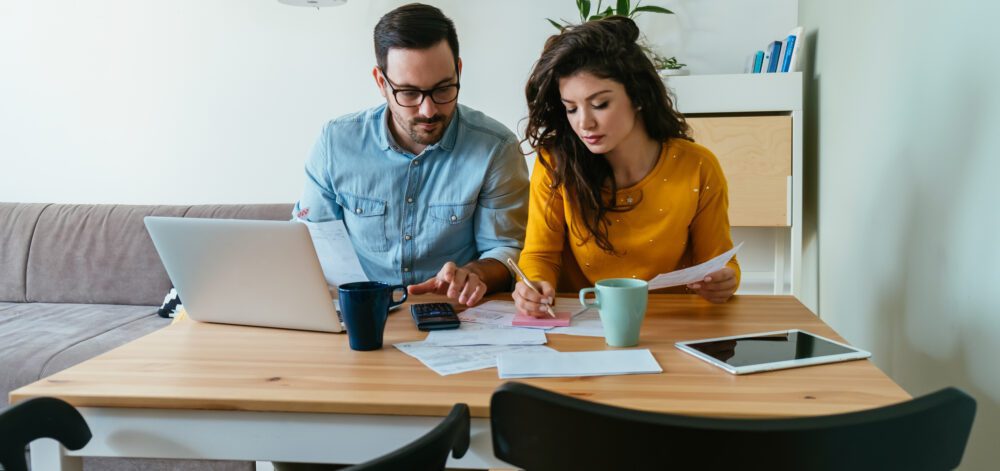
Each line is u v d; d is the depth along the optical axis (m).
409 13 1.56
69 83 3.21
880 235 1.96
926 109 1.63
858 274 2.16
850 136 2.24
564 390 0.92
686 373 0.98
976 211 1.38
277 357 1.09
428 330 1.24
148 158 3.21
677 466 0.61
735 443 0.59
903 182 1.77
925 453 0.62
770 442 0.59
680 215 1.51
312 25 3.08
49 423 0.85
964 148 1.44
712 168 1.51
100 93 3.20
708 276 1.36
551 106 1.46
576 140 1.49
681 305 1.40
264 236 1.17
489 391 0.92
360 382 0.97
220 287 1.25
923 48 1.64
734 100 2.64
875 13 1.99
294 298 1.21
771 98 2.63
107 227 2.88
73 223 2.92
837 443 0.59
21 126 3.26
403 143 1.77
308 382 0.97
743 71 2.94
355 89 3.09
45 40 3.20
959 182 1.46
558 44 1.37
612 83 1.33
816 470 0.59
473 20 3.03
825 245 2.57
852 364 1.01
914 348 1.72
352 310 1.10
